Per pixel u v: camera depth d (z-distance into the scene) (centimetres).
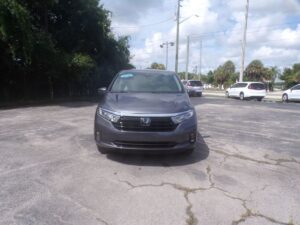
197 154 547
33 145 591
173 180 414
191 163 491
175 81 627
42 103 1571
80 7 1922
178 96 546
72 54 1752
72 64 1689
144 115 446
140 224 298
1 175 419
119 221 302
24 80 1644
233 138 706
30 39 1341
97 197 354
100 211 321
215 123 943
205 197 363
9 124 841
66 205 333
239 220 312
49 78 1766
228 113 1241
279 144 653
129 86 598
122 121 450
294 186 406
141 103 485
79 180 405
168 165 477
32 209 322
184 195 367
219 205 343
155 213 320
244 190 388
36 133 712
